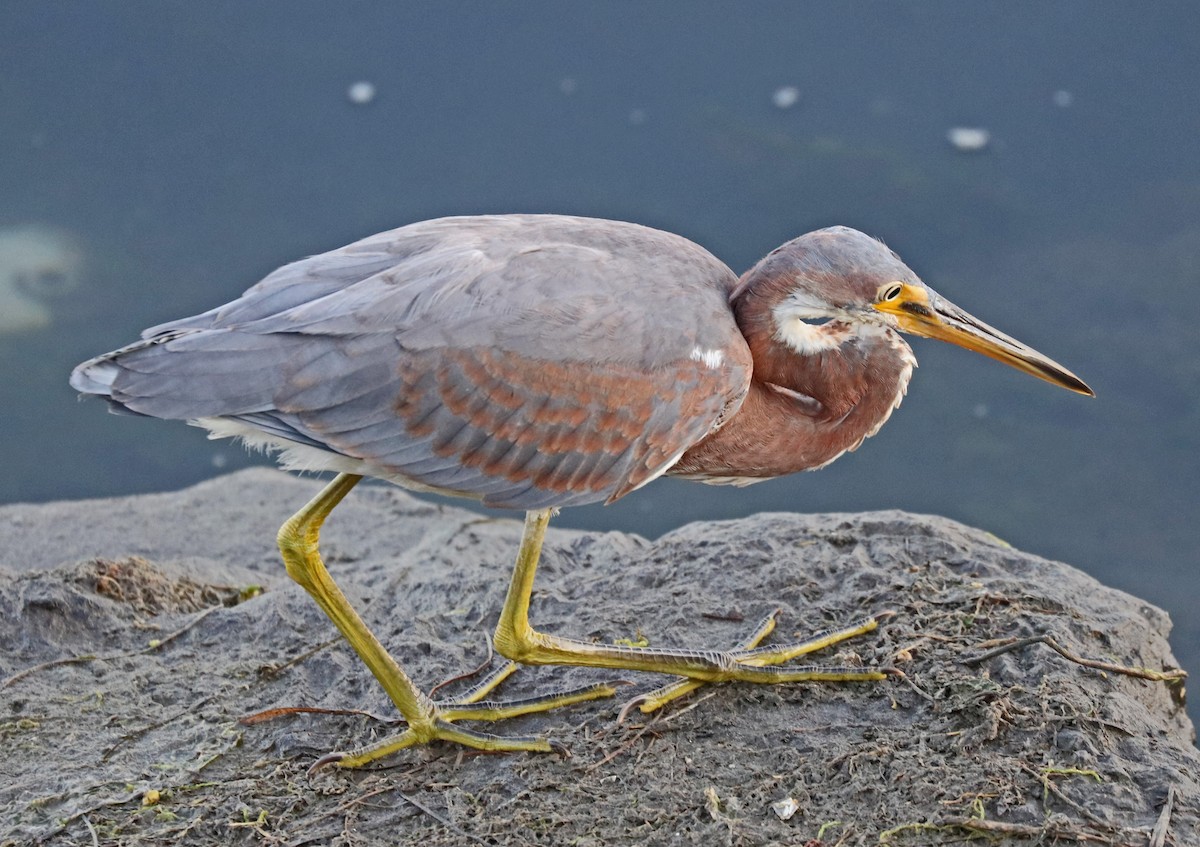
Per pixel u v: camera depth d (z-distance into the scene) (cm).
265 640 1195
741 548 1245
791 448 1098
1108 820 898
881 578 1188
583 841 912
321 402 955
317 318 961
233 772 1016
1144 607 1191
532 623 1173
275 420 962
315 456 997
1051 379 1058
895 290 1041
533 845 912
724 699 1056
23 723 1078
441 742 1030
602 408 987
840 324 1078
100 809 972
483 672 1121
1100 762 949
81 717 1089
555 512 1125
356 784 996
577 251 1009
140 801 984
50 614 1208
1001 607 1137
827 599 1173
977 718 1000
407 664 1137
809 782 958
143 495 1806
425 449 981
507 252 1002
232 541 1662
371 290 975
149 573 1309
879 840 897
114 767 1023
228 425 986
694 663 1057
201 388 950
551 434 988
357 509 1773
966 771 950
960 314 1060
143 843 936
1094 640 1110
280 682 1130
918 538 1249
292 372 953
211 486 1827
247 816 956
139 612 1262
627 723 1035
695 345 1006
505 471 998
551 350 970
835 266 1037
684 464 1109
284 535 1009
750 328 1063
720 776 972
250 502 1778
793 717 1035
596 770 988
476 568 1292
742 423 1080
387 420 968
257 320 972
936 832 905
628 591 1214
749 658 1083
